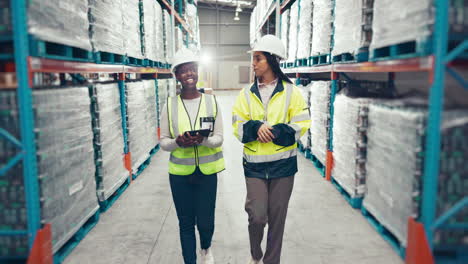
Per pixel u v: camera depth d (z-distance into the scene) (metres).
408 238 2.49
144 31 5.97
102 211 3.89
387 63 2.84
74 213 3.00
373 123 3.32
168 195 4.44
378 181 3.21
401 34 2.56
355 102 3.71
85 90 3.29
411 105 2.78
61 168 2.75
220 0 27.00
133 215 3.80
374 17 3.13
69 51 2.97
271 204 2.31
